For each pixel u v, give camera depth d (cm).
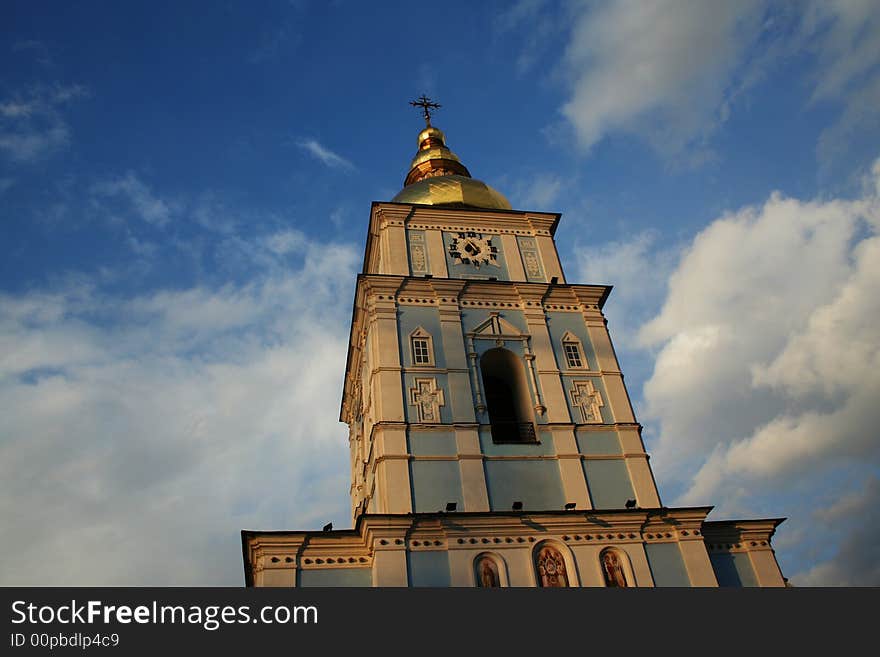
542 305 3259
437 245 3450
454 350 2992
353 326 3434
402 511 2503
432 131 4819
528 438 2834
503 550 2423
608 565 2450
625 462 2778
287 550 2423
